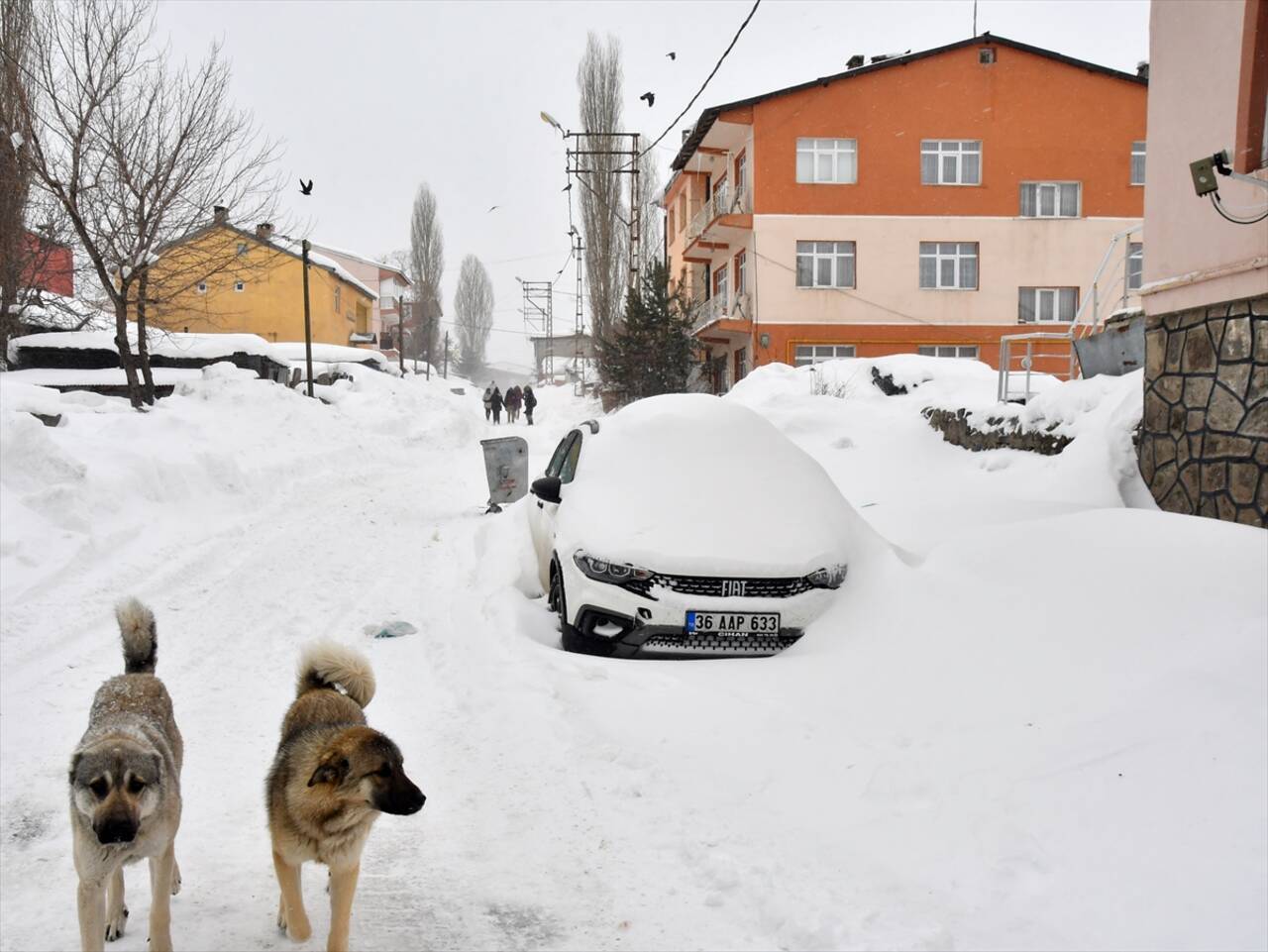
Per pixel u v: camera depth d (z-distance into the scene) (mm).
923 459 13070
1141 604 5465
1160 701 4504
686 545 6574
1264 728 4086
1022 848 3775
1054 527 6684
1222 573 5461
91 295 21250
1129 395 9773
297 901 3398
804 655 6176
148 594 8055
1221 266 7531
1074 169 29828
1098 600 5621
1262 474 7180
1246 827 3574
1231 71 7441
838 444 14422
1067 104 29750
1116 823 3783
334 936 3295
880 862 3838
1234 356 7492
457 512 13930
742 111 29578
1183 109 8016
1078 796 3998
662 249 55312
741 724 5219
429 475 18922
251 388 18797
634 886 3854
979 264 29891
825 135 29609
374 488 16016
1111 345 11750
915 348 30016
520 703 5754
